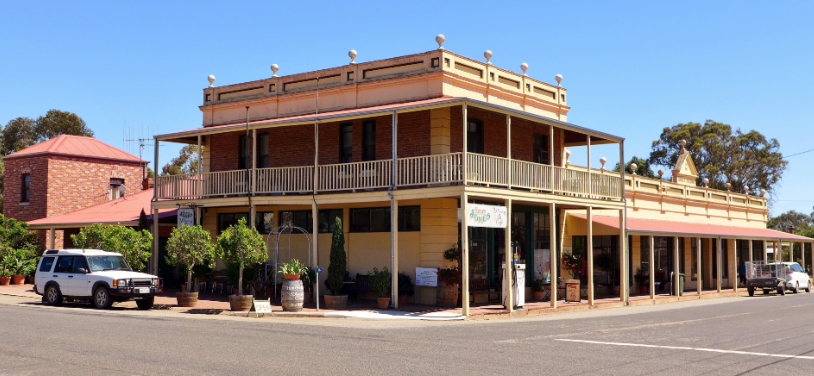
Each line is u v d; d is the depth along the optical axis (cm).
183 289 2502
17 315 1753
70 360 1067
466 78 2397
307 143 2555
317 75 2617
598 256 2914
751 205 4347
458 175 2023
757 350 1262
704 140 6225
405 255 2306
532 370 1023
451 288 2173
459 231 2319
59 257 2195
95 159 3809
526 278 2544
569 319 1941
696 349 1269
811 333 1555
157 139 2633
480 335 1470
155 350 1171
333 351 1189
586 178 2475
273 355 1134
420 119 2311
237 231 2070
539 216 2667
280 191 2353
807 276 3809
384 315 1933
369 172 2353
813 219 8269
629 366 1067
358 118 2402
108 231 2383
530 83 2700
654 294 2884
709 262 3681
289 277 2012
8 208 3741
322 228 2494
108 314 1855
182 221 2509
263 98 2706
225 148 2781
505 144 2534
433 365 1058
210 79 2902
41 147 3759
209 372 978
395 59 2442
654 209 3353
